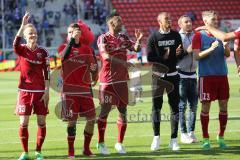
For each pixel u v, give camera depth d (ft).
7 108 126.62
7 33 294.25
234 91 150.82
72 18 309.63
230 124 95.09
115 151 74.08
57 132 90.89
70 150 69.82
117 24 71.67
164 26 72.79
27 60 66.69
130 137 84.33
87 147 71.41
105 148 72.59
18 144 80.53
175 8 334.85
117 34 72.28
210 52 71.20
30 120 106.52
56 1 313.32
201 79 73.56
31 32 66.74
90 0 314.96
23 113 67.15
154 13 330.75
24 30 67.10
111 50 71.72
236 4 341.41
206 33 72.74
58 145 79.10
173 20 329.11
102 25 312.09
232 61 263.70
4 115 114.52
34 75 67.21
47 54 67.51
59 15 307.78
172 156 69.46
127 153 72.38
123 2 329.72
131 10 328.70
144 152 72.79
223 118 74.23
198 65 73.87
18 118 109.60
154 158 68.39
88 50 69.97
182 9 335.06
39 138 67.97
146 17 328.29
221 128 74.59
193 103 79.82
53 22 305.53
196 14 334.24
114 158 69.00
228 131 87.81
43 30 299.99
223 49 73.20
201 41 72.64
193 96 79.66
